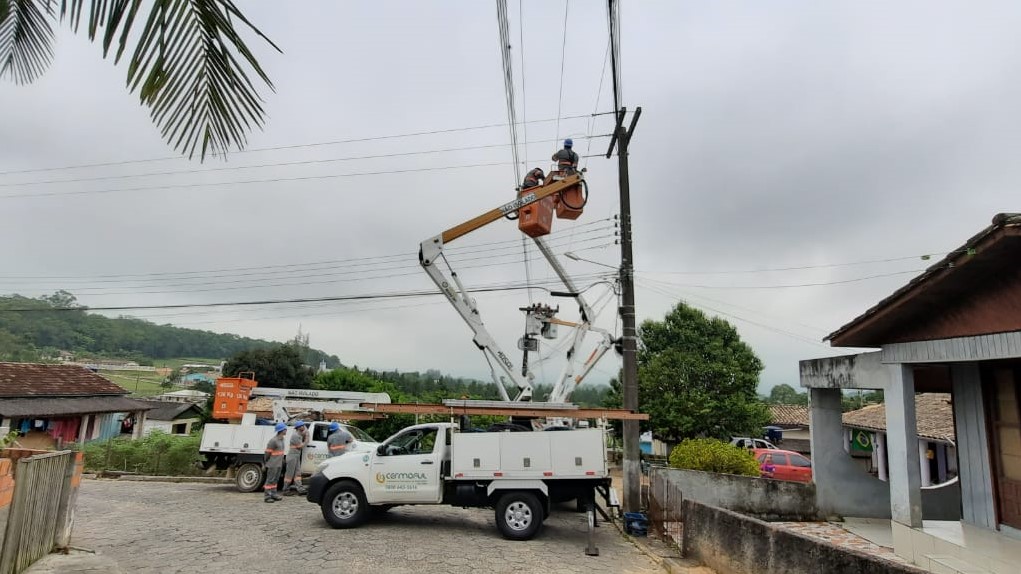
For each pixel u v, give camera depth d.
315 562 7.99
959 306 7.77
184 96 2.85
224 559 8.02
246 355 37.34
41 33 4.34
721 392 28.92
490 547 9.30
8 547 5.75
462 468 10.17
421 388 32.56
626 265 13.17
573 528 11.32
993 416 8.48
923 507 12.40
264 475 14.77
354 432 16.56
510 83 9.07
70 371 27.98
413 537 9.77
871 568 5.17
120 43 2.65
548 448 10.20
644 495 13.71
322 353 52.00
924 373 11.68
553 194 12.20
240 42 2.74
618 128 13.47
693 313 30.66
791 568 6.19
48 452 7.70
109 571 6.38
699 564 8.38
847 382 10.95
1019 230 6.17
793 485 12.81
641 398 29.48
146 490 14.73
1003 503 8.25
